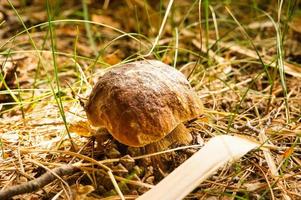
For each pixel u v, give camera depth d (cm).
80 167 50
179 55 82
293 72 69
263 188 49
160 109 48
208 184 50
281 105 63
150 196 45
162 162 51
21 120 62
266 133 57
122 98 48
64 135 57
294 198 49
